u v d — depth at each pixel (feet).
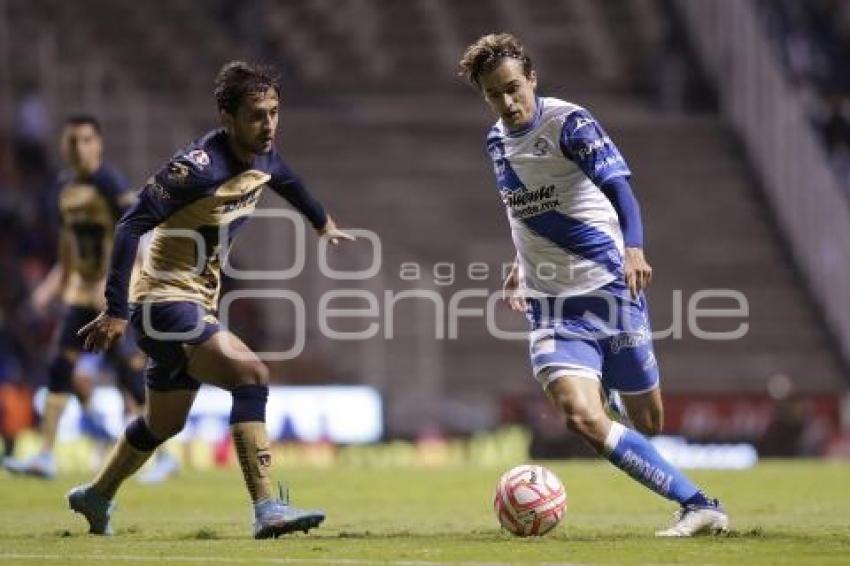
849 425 269.03
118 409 214.48
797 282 306.35
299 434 241.35
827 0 355.77
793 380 287.69
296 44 356.59
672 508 122.31
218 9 356.18
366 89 350.64
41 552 82.79
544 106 89.45
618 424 87.81
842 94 340.59
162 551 82.33
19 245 273.33
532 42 363.56
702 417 263.70
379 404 245.65
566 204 89.45
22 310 253.44
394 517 112.78
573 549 80.74
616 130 331.16
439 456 243.40
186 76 339.16
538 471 90.33
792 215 310.86
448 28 364.58
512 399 256.93
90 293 152.97
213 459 224.12
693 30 359.87
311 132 325.62
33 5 344.28
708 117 339.57
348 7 364.38
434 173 318.65
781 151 314.96
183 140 305.94
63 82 315.78
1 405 229.04
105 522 95.04
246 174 88.33
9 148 297.33
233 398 87.97
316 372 260.62
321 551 81.05
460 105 346.95
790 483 157.69
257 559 77.15
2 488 147.54
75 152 147.13
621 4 371.35
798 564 73.46
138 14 350.23
